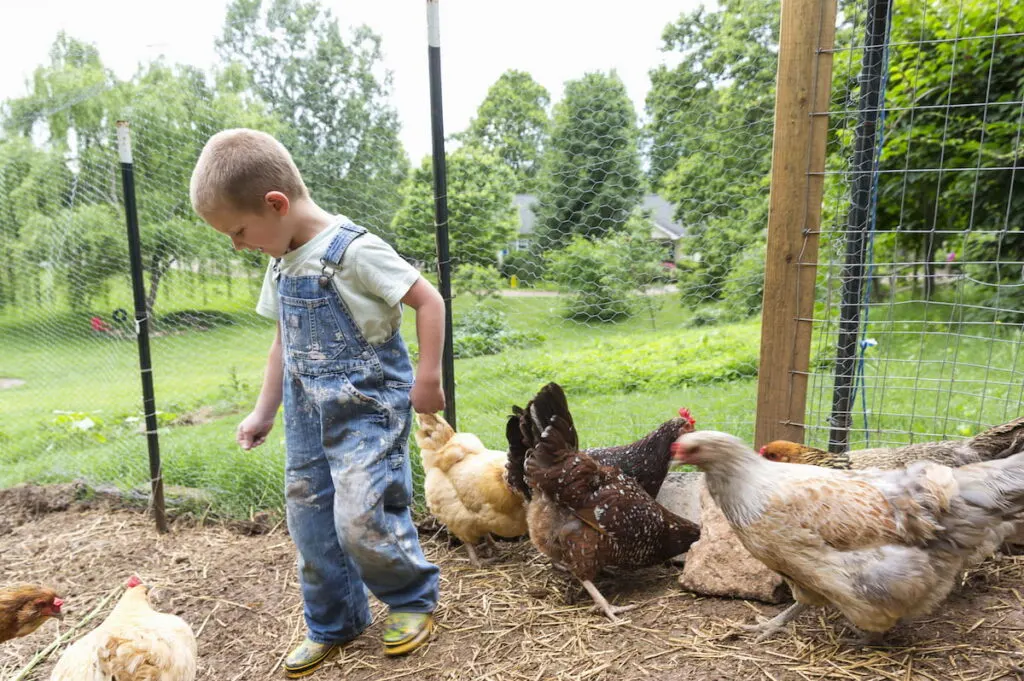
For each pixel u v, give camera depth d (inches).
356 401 92.4
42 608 101.9
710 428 180.5
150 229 218.2
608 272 243.0
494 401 215.5
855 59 134.3
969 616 96.9
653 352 251.6
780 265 117.4
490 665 98.7
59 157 235.3
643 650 98.4
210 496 168.9
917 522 83.3
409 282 90.8
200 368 236.1
